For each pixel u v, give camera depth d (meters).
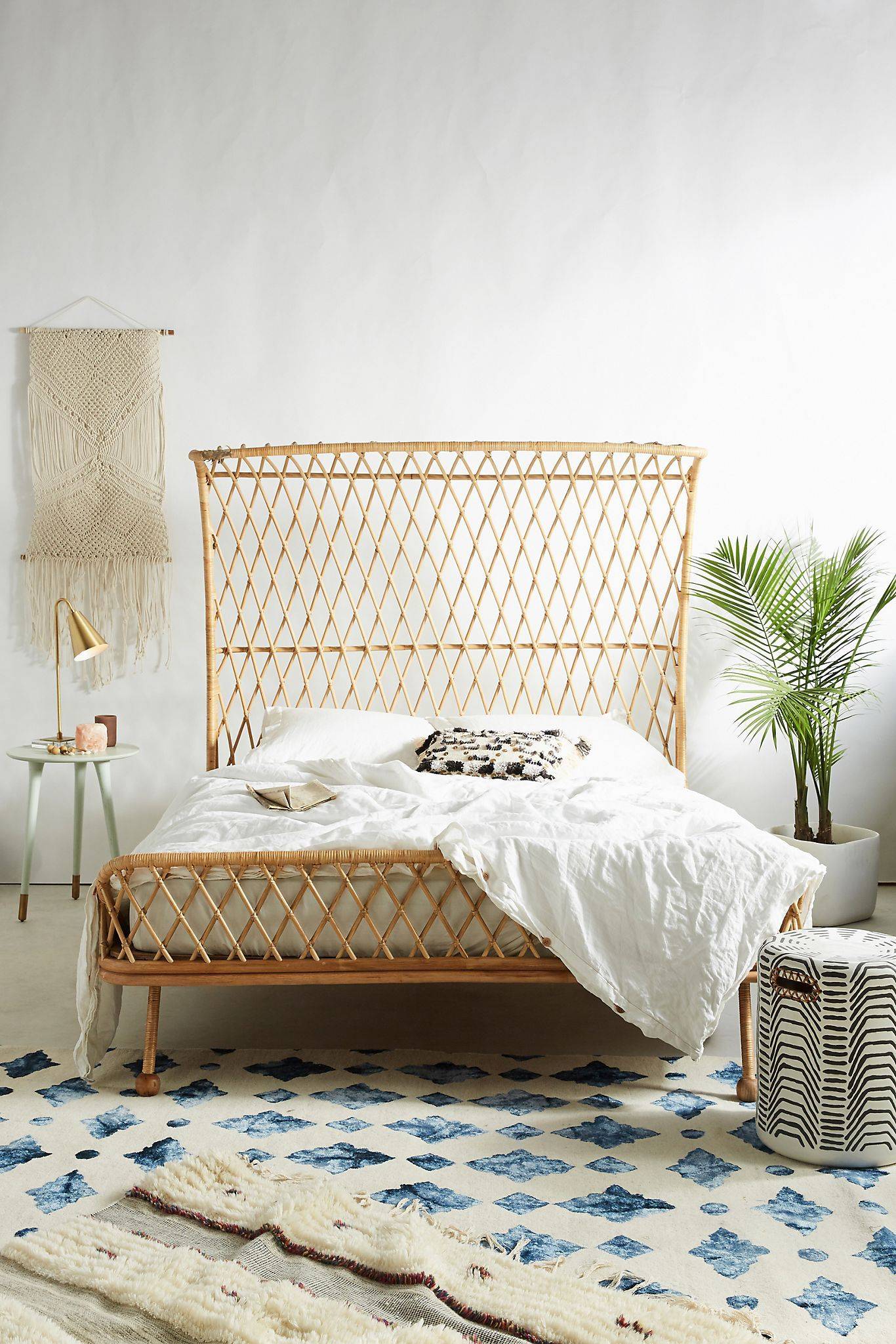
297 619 4.11
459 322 4.05
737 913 2.25
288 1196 1.82
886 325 4.06
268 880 2.31
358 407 4.07
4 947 3.36
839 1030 1.97
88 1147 2.06
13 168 4.02
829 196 4.04
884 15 3.99
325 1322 1.50
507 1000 2.94
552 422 4.07
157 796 4.14
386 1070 2.46
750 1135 2.14
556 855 2.30
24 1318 1.50
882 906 3.84
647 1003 2.22
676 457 3.79
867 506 4.10
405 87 4.00
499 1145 2.08
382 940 2.33
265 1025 2.75
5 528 4.09
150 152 4.02
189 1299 1.54
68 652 4.10
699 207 4.03
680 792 3.03
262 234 4.03
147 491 4.07
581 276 4.04
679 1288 1.62
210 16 3.99
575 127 4.01
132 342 4.04
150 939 2.34
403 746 3.47
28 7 3.99
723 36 3.99
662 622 3.90
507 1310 1.53
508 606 4.12
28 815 3.70
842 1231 1.78
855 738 4.14
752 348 4.06
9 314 4.05
